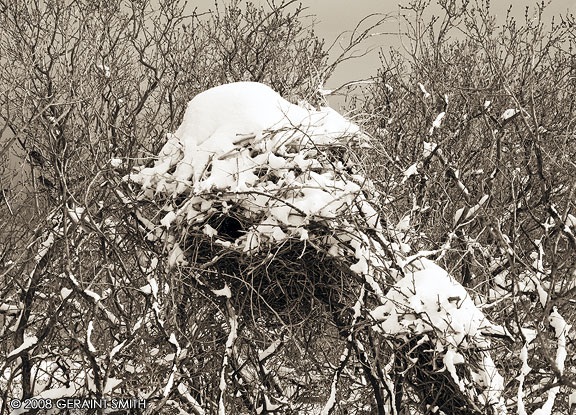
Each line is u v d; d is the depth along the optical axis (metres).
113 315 6.56
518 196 7.10
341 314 5.72
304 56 10.24
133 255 6.71
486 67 9.70
